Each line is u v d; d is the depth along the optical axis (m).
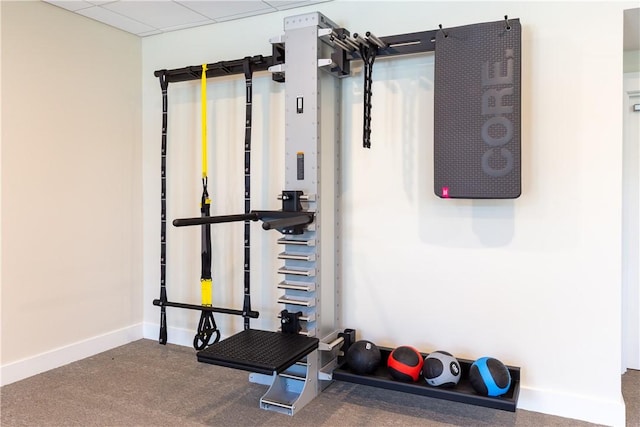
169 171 4.10
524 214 2.87
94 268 3.79
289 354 2.57
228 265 3.87
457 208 3.05
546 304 2.83
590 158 2.71
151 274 4.21
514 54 2.60
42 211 3.40
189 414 2.77
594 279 2.72
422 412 2.81
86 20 3.69
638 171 3.45
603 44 2.66
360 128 3.32
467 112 2.72
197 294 4.01
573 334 2.78
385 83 3.24
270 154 3.67
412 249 3.19
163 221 3.89
